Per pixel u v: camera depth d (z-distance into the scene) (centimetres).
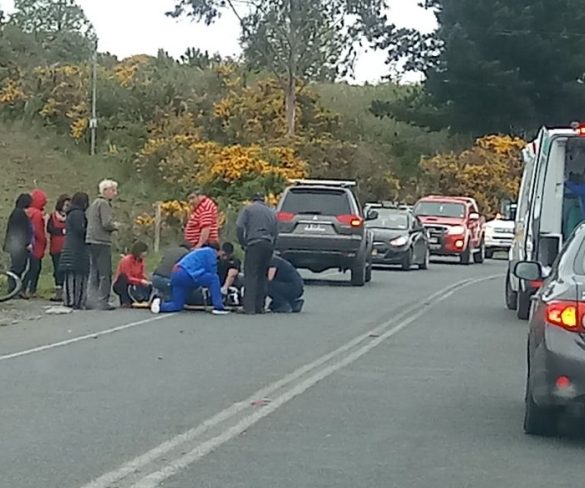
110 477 784
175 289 1919
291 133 4878
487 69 5138
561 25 5209
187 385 1182
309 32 4828
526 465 850
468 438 944
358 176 4831
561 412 920
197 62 5828
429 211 3900
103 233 1941
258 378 1237
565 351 874
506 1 5181
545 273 1072
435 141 5566
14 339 1546
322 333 1667
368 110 5669
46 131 4847
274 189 4241
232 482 778
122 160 4606
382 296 2338
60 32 6316
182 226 3469
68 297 1948
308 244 2541
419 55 5356
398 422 1009
